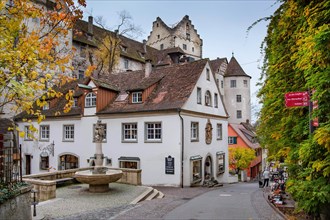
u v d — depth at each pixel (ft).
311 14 22.31
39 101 21.91
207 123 87.20
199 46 222.48
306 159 23.71
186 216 33.88
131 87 87.51
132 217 33.42
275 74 33.76
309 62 21.57
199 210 37.63
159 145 74.49
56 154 92.79
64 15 24.08
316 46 19.39
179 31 204.23
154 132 75.92
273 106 34.55
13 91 20.72
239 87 186.39
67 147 90.48
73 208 38.04
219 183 92.32
